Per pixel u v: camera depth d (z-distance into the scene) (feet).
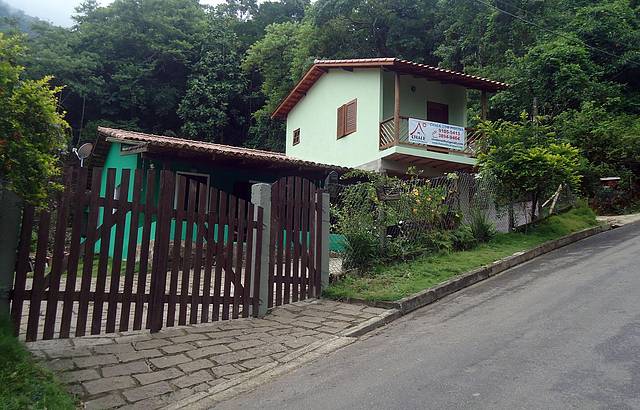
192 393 13.78
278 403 12.92
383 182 30.91
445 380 13.41
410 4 91.61
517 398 11.85
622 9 75.66
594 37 74.79
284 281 23.48
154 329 18.10
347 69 58.95
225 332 18.90
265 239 22.52
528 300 22.12
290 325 20.35
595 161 61.05
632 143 59.00
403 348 17.01
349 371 15.05
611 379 12.63
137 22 108.17
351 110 58.65
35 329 15.61
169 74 110.42
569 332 16.83
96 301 16.98
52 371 13.79
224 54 112.98
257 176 45.50
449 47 88.43
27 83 14.38
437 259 29.99
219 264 20.51
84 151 46.47
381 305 22.65
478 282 27.40
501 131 38.47
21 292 15.38
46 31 102.37
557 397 11.73
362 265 27.99
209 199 20.35
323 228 25.95
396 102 51.39
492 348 15.87
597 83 69.26
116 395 13.25
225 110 108.88
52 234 19.02
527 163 36.22
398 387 13.24
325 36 90.58
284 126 100.42
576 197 48.65
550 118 67.05
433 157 51.90
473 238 34.12
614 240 37.09
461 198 35.06
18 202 15.30
